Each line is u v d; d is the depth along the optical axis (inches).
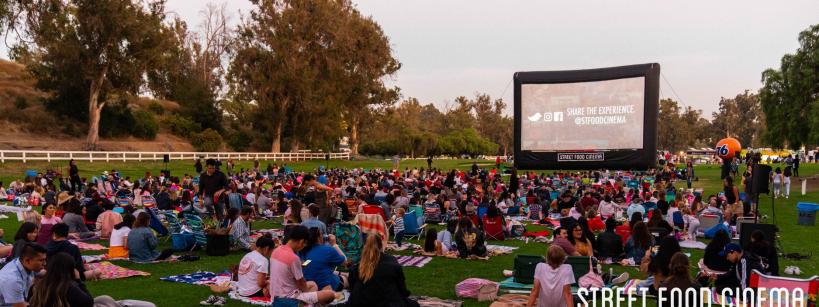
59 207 665.0
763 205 1086.4
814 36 1726.1
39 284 224.8
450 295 378.6
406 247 574.6
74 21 1763.0
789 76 1732.3
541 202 859.4
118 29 1771.7
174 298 358.6
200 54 3201.3
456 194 850.1
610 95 1052.5
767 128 1860.2
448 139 4035.4
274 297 303.1
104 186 1015.6
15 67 2967.5
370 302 276.2
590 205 816.9
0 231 434.9
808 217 807.1
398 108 5467.5
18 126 2126.0
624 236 565.6
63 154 1673.2
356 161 2736.2
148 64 1887.3
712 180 1744.6
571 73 1081.4
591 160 1073.5
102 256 490.3
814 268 500.7
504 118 6215.6
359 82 2655.0
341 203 735.7
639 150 1033.5
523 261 391.2
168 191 831.7
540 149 1109.1
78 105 2278.5
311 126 2464.3
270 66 2342.5
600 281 367.9
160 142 2434.8
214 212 631.2
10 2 1593.3
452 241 567.2
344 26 2477.9
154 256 483.8
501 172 2027.6
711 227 667.4
